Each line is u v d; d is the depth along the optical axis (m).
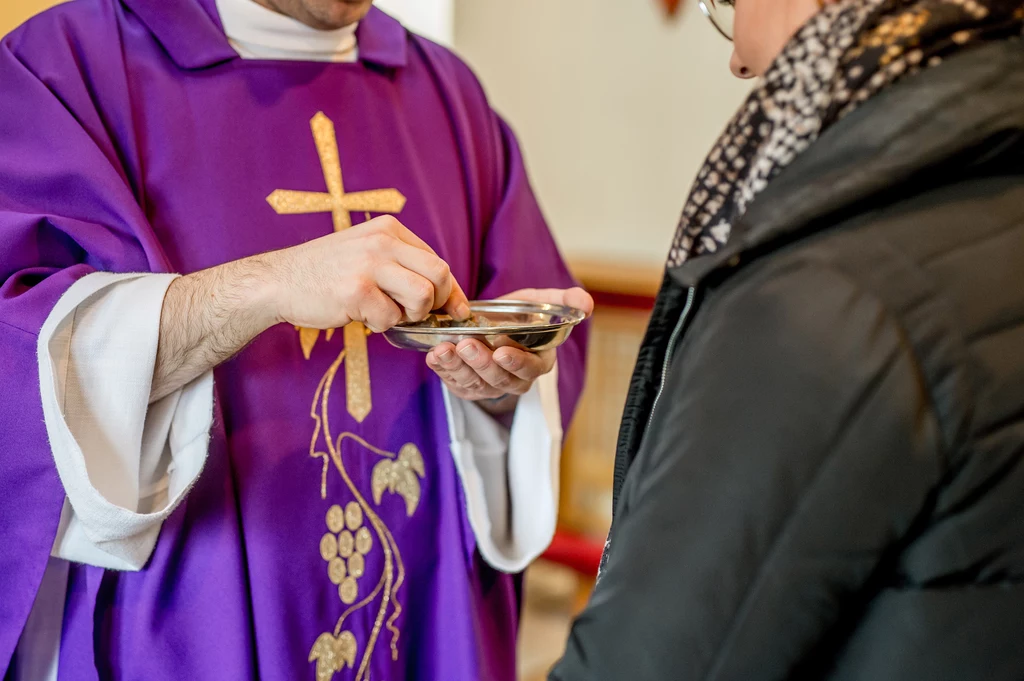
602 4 3.65
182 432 1.28
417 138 1.61
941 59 0.75
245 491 1.37
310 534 1.41
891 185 0.72
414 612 1.55
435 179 1.62
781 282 0.73
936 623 0.72
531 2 3.79
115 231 1.32
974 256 0.72
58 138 1.32
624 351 3.32
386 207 1.53
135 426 1.22
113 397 1.21
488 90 3.97
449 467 1.54
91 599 1.32
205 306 1.22
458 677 1.53
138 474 1.24
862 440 0.69
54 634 1.40
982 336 0.70
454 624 1.54
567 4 3.72
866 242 0.73
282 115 1.47
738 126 0.83
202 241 1.39
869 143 0.73
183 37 1.42
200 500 1.34
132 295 1.23
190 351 1.24
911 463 0.69
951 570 0.72
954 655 0.72
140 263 1.32
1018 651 0.72
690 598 0.72
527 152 3.95
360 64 1.57
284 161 1.45
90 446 1.21
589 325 1.76
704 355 0.75
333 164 1.49
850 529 0.69
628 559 0.75
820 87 0.77
